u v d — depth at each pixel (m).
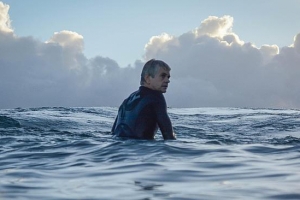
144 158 4.64
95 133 7.81
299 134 9.97
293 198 2.89
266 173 3.73
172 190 3.15
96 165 4.34
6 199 2.96
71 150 5.33
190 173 3.77
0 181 3.56
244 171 3.83
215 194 3.01
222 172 3.80
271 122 12.09
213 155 4.76
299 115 14.00
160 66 6.36
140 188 3.23
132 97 6.50
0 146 5.85
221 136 8.58
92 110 14.31
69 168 4.21
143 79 6.45
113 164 4.35
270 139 7.49
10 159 4.89
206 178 3.56
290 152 4.96
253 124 11.80
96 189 3.22
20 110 13.76
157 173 3.80
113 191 3.15
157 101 6.31
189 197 2.94
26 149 5.53
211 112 16.03
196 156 4.70
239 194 3.00
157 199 2.91
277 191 3.06
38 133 7.79
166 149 5.10
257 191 3.07
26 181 3.55
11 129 8.41
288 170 3.85
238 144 5.90
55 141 6.33
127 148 5.27
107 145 5.52
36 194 3.08
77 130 9.68
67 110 13.97
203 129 10.57
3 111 13.36
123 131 6.40
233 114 14.88
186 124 12.05
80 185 3.37
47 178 3.70
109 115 13.24
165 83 6.39
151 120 6.32
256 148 5.23
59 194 3.08
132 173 3.83
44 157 4.97
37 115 11.72
